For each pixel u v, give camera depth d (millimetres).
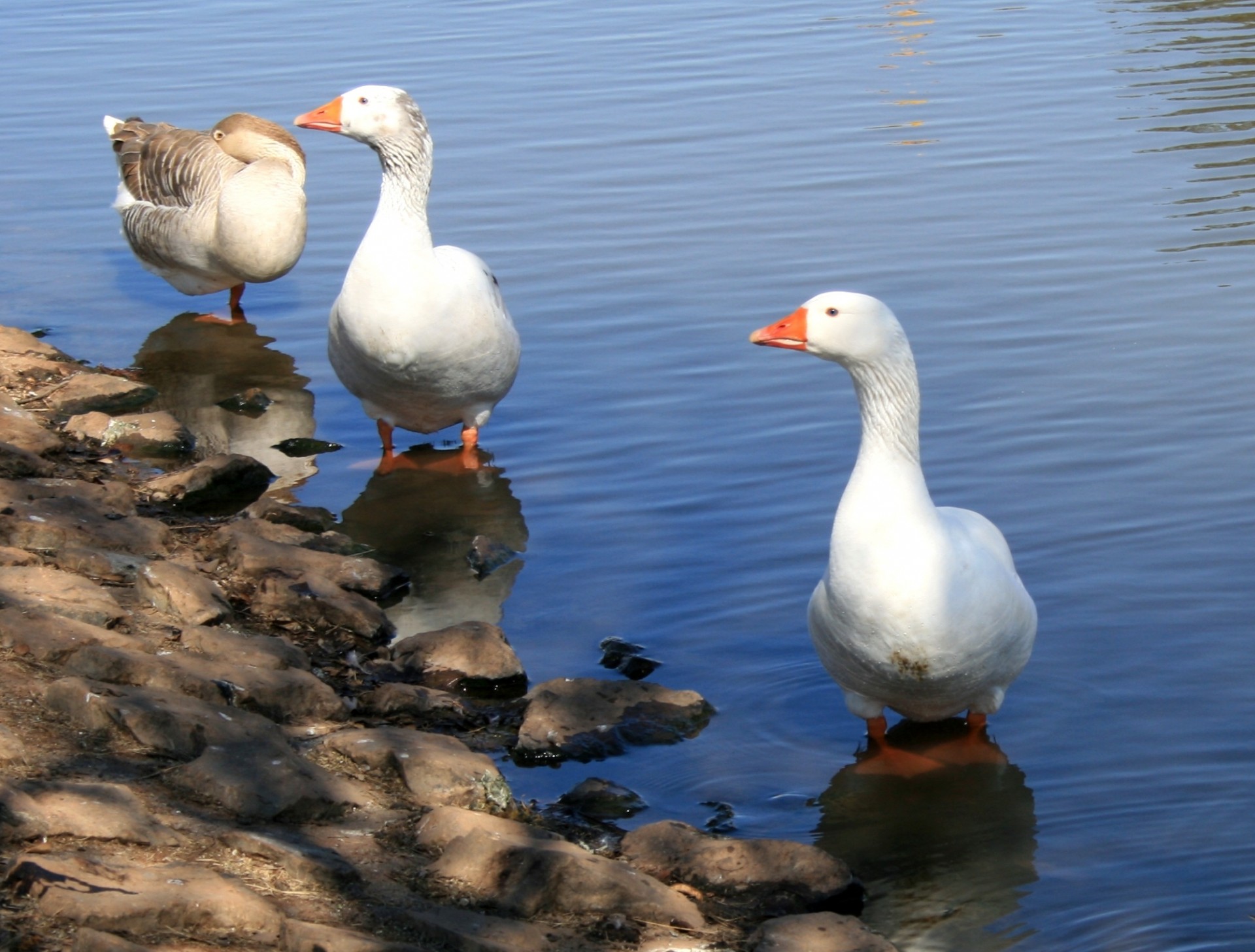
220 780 6727
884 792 7773
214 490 11555
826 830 7449
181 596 8969
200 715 7211
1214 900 6715
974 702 8219
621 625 9578
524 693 8844
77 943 5184
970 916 6727
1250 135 19203
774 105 21656
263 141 15414
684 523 10906
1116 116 20391
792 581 10023
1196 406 12094
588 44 25578
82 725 7133
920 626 7648
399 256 11297
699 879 6844
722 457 11906
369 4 29297
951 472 11281
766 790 7816
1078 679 8617
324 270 16828
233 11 28734
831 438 12141
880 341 7867
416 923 5887
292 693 8078
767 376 13359
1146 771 7766
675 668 9062
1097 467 11234
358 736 7633
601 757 8094
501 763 8039
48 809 6094
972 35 25719
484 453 12250
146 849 6098
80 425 12562
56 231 17922
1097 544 10109
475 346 11523
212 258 15289
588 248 16469
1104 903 6746
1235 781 7625
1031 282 14938
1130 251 15633
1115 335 13633
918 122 20625
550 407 12977
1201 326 13695
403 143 11281
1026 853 7160
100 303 16094
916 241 16234
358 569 10070
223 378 14211
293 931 5543
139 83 23094
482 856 6402
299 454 12562
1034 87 22125
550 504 11336
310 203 18578
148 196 15828
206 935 5520
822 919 6371
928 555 7688
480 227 17203
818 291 15008
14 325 15414
